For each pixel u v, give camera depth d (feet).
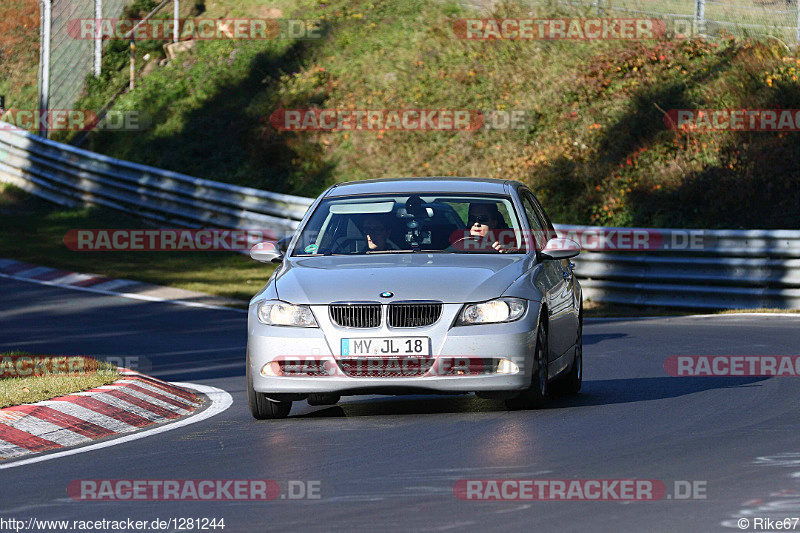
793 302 208.33
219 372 142.51
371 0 404.36
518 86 340.80
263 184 335.06
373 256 101.30
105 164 339.57
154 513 62.59
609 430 85.51
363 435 87.15
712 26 338.75
